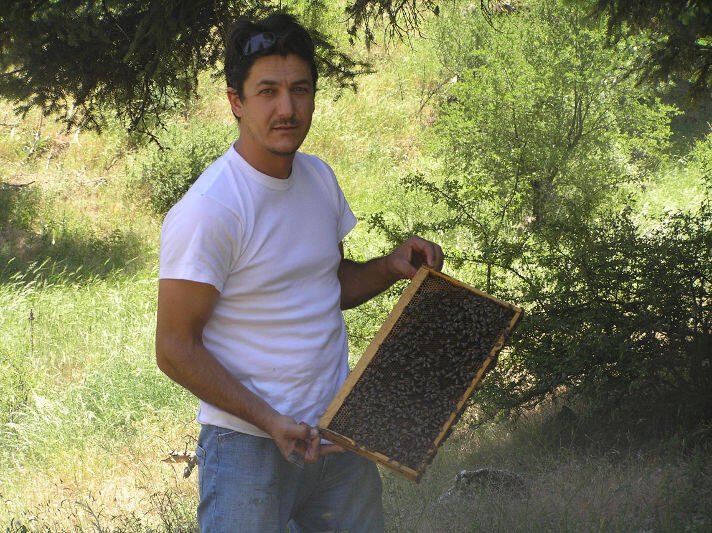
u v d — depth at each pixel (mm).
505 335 2361
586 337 4707
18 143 15688
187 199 2180
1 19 4512
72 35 4480
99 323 9797
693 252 4883
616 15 4844
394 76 17188
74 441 6977
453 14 15477
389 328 2371
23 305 10070
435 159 13359
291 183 2326
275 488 2279
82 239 13102
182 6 4477
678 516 3664
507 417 5145
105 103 5293
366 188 14047
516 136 10898
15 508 5777
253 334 2279
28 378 8328
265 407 2164
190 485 5781
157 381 7742
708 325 4812
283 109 2172
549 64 10750
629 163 12477
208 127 15047
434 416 2262
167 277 2145
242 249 2217
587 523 3734
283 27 2188
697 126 14812
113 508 5590
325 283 2414
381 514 2506
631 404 5051
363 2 5457
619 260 4910
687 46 5066
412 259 2645
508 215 8742
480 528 3807
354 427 2240
